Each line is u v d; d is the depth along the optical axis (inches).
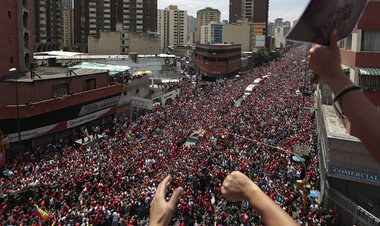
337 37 77.1
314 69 77.2
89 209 994.7
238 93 3083.2
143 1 5762.8
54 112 1638.8
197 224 954.7
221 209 1040.8
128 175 1270.9
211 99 2800.2
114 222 968.3
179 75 3713.1
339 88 72.2
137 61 3430.1
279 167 1347.2
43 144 1632.6
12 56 1787.6
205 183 1199.6
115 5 5713.6
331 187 1042.7
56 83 1670.8
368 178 967.6
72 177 1190.9
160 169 1360.7
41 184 1123.3
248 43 7194.9
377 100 926.4
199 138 1722.4
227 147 1569.9
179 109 2406.5
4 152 1370.6
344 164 997.2
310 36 75.9
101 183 1169.4
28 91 1534.2
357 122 68.3
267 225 71.7
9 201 1034.7
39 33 4867.1
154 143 1672.0
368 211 950.4
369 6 909.2
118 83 2164.1
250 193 78.1
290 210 1027.9
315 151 1533.0
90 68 2149.4
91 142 1662.2
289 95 2834.6
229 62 4847.4
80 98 1779.0
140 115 2295.8
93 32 5693.9
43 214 912.3
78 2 5605.3
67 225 906.7
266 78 3969.0
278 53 7485.2
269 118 2087.8
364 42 931.3
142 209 1061.1
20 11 1812.3
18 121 1450.5
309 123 1966.0
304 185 1100.5
